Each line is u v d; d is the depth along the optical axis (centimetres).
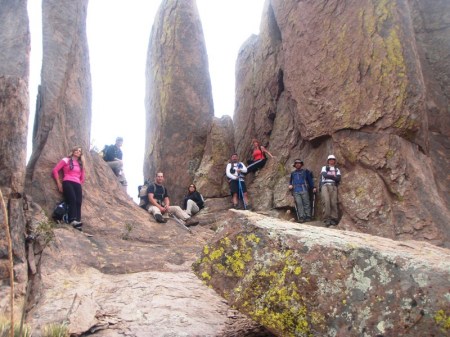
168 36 2642
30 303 819
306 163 1809
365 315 505
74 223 1201
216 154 2203
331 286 534
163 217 1471
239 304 573
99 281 952
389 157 1473
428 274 498
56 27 1488
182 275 1030
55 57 1455
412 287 496
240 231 608
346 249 544
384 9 1605
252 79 2462
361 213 1435
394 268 514
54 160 1328
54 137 1365
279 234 585
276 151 2034
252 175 2066
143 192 1585
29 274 920
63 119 1433
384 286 509
